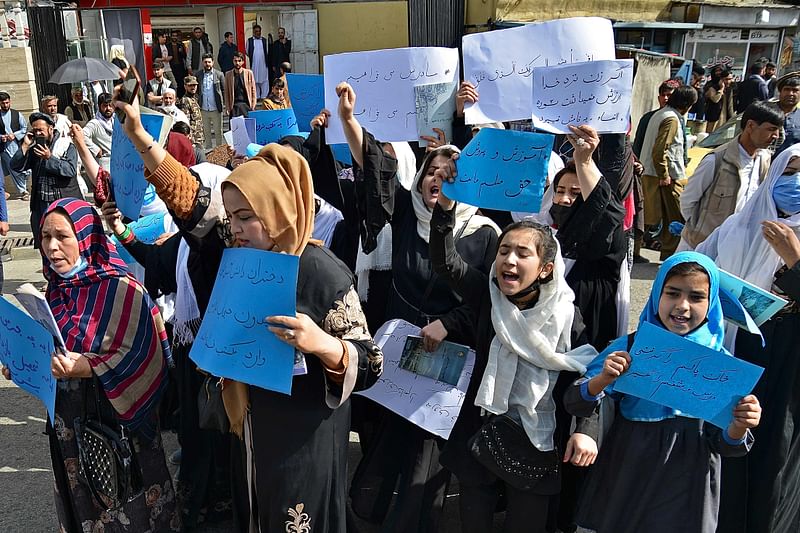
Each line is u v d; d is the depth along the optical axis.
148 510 2.62
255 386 2.14
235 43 16.47
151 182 2.19
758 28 15.79
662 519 2.27
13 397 4.44
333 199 3.38
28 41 13.02
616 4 14.61
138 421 2.51
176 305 2.96
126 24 15.52
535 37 3.03
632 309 5.78
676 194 6.92
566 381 2.49
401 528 2.71
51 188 6.27
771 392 2.57
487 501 2.63
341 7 16.38
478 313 2.58
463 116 3.24
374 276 3.29
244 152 4.53
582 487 2.49
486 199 2.41
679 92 6.96
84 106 11.68
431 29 13.73
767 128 4.23
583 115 2.69
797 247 2.37
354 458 3.69
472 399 2.60
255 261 1.94
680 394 2.13
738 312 2.29
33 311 2.33
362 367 2.08
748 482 2.63
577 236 2.65
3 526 3.11
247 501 2.59
